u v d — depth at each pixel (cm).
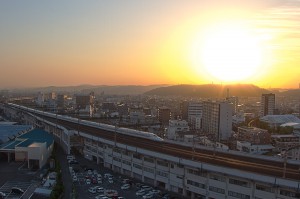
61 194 12950
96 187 13912
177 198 13025
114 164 17050
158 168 14488
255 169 11875
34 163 17275
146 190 13675
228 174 11744
